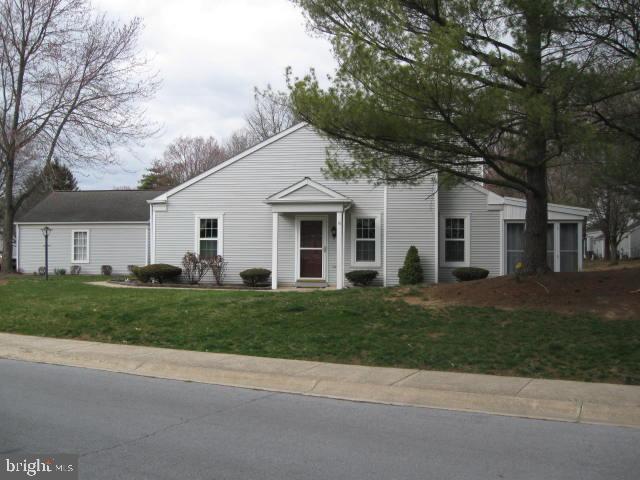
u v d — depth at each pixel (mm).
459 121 9914
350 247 21328
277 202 20812
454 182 13055
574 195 35531
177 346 11164
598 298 11664
